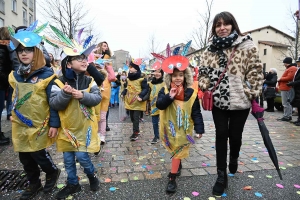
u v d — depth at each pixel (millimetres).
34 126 2236
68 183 2391
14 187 2555
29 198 2305
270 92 8594
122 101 6520
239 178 2801
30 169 2352
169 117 2582
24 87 2219
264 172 2980
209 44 2604
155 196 2391
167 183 2674
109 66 4070
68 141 2295
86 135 2350
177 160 2566
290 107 6676
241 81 2389
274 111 8969
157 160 3408
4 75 3686
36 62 2229
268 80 8703
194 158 3492
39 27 2332
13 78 2271
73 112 2275
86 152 2346
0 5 18547
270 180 2754
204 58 2600
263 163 3293
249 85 2348
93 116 2455
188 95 2564
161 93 2688
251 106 2461
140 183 2666
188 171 3006
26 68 2170
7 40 3604
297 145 4250
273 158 2355
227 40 2371
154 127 4328
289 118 6707
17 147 2250
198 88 2684
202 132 2559
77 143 2297
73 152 2379
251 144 4270
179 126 2533
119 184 2635
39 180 2455
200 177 2834
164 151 3830
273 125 6074
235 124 2492
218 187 2424
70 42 2318
